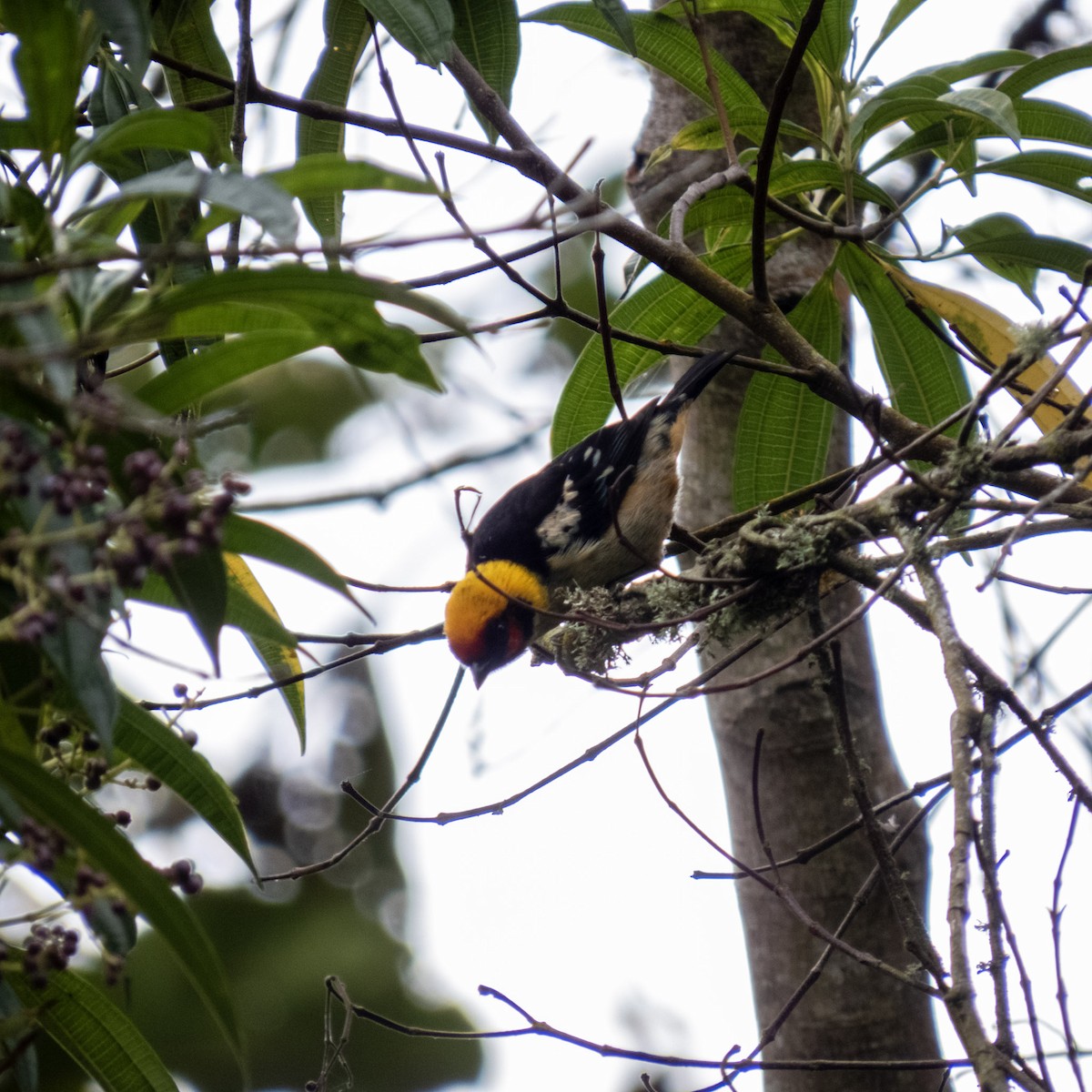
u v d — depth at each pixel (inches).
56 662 135.8
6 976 175.5
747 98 283.6
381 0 229.6
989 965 166.6
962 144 267.6
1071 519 230.2
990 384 221.3
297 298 146.4
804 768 297.0
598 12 276.8
